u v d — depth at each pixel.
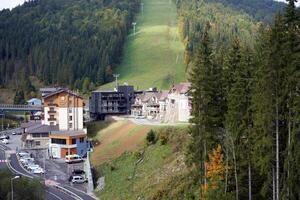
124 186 91.25
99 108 169.25
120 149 112.12
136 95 176.75
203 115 60.91
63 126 147.12
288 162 48.50
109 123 149.12
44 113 152.75
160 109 151.38
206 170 59.69
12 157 131.75
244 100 55.41
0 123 191.50
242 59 56.41
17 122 199.62
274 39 48.16
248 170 57.81
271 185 53.88
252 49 64.50
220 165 57.53
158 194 77.06
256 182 58.59
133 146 108.12
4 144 152.12
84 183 105.69
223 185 57.62
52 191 98.75
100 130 145.62
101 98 169.38
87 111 184.62
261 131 51.19
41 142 145.50
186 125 104.19
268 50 48.62
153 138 101.62
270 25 50.25
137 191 85.31
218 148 57.78
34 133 145.12
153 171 89.00
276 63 48.47
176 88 135.75
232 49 60.50
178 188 74.19
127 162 101.62
